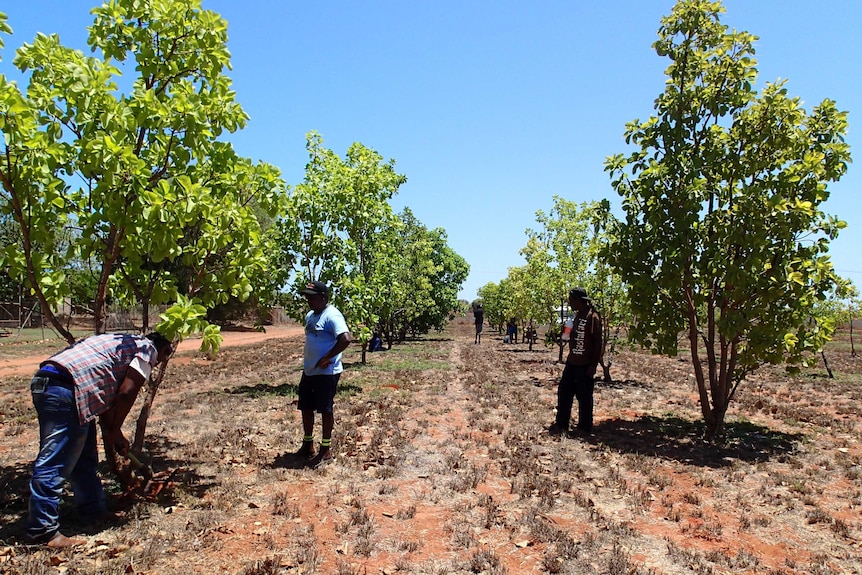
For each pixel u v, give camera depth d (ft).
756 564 13.42
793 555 14.10
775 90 24.67
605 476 20.02
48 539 12.90
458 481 18.62
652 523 15.89
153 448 21.80
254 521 14.97
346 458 20.72
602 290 44.06
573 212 48.32
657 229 25.49
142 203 14.52
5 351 73.82
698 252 25.73
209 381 44.06
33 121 13.74
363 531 14.38
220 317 151.02
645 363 62.75
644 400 36.29
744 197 23.65
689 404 34.88
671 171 25.11
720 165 25.38
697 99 25.80
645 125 26.89
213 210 15.85
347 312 39.24
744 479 20.12
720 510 17.04
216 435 24.06
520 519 15.71
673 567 13.16
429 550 13.69
